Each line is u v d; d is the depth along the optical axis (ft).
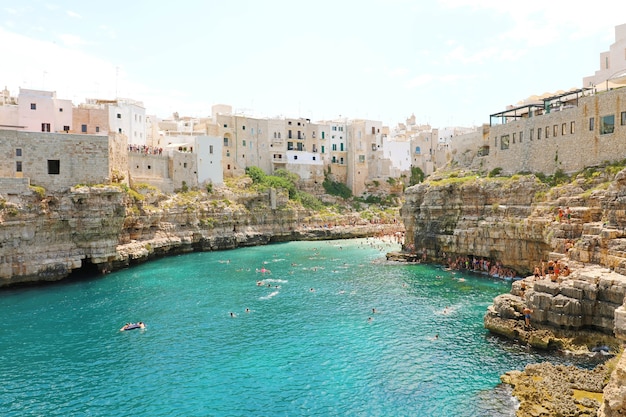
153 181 305.73
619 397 62.95
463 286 194.70
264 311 161.58
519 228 194.29
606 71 264.52
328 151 481.87
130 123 338.95
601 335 113.80
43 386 104.06
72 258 208.33
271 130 444.14
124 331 140.36
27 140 201.98
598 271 125.59
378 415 90.27
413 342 128.57
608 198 145.48
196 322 149.28
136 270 237.25
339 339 132.46
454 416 88.69
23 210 190.90
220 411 92.63
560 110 209.15
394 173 494.59
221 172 359.87
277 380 106.22
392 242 356.38
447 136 522.06
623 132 173.78
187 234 302.25
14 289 190.70
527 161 221.87
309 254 298.56
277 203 380.78
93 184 216.33
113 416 91.04
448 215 245.86
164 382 105.81
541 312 122.11
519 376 101.04
